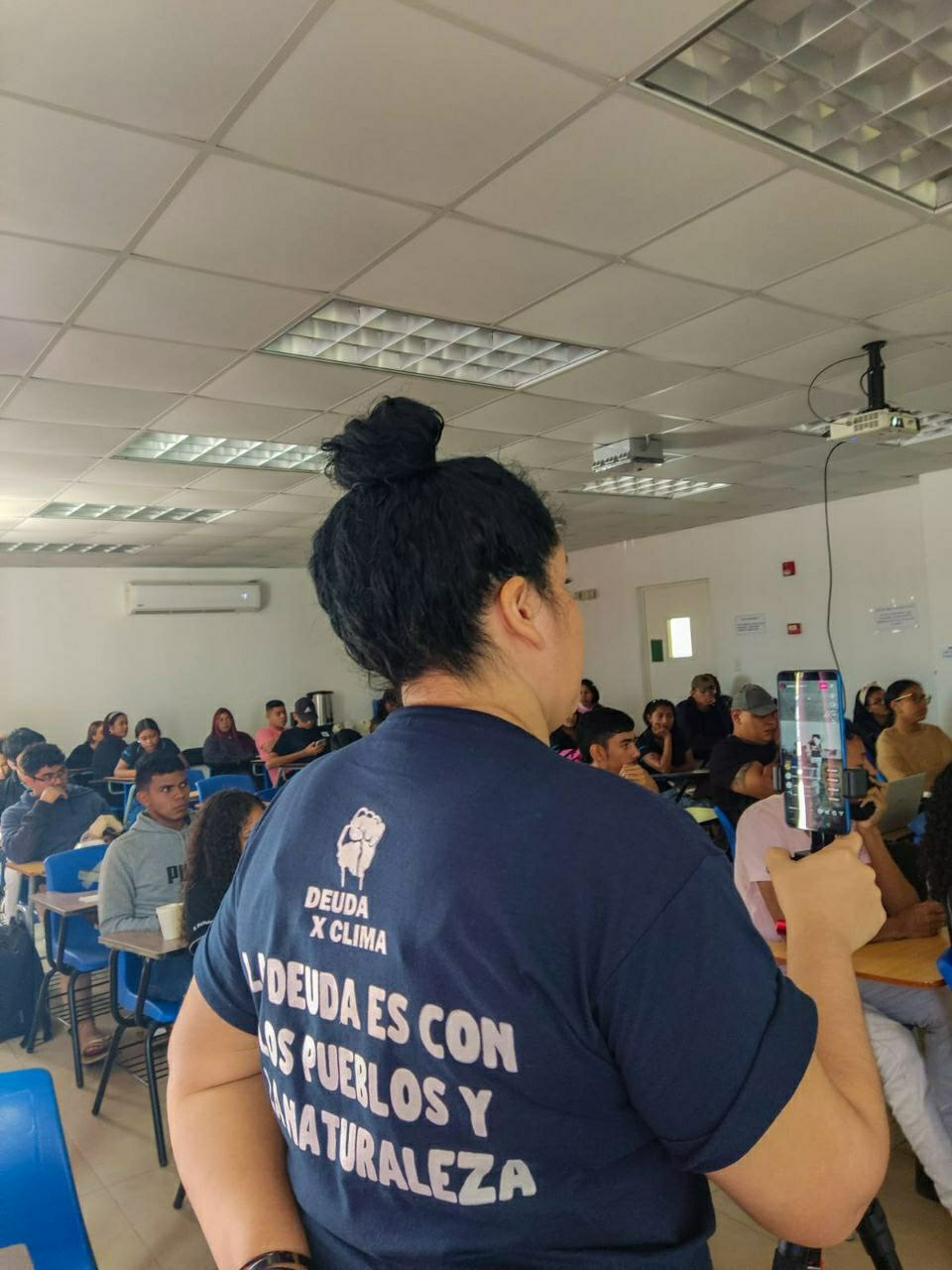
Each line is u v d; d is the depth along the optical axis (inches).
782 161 96.7
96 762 326.0
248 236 106.1
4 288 116.2
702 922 20.6
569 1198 21.0
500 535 25.1
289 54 74.7
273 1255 24.1
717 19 73.9
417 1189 21.7
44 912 146.2
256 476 226.2
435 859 22.1
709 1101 19.9
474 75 79.0
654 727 286.7
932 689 287.0
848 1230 21.3
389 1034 22.3
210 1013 29.5
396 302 127.7
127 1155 113.0
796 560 323.6
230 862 110.9
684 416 198.2
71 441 187.0
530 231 108.9
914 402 195.5
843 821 29.0
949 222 113.2
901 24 80.4
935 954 93.2
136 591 363.3
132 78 76.6
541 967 20.5
